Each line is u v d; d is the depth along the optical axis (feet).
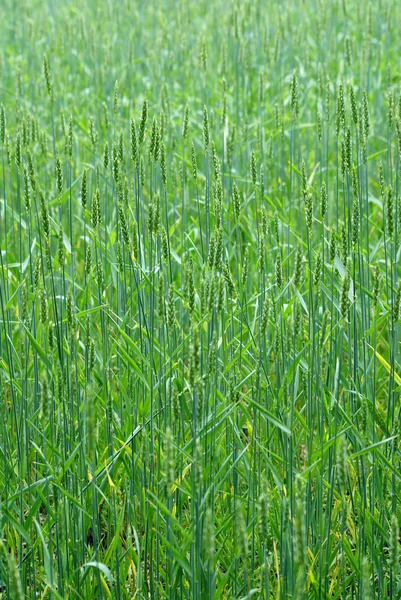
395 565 7.00
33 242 9.42
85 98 14.33
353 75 15.34
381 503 7.68
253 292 9.68
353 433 7.95
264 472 7.63
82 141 11.92
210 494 7.50
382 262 10.12
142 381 7.94
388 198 7.86
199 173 10.86
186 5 16.48
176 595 7.43
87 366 7.75
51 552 7.63
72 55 16.55
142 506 7.57
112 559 7.72
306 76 14.14
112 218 10.19
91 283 8.95
